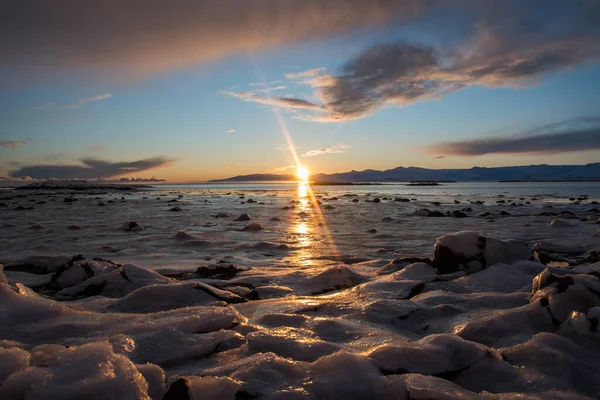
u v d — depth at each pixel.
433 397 2.32
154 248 10.43
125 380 2.24
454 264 6.53
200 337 3.38
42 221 18.06
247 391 2.39
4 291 4.21
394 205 30.59
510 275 5.83
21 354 2.59
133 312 4.75
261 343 3.24
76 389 2.11
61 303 4.83
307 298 5.29
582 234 12.72
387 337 3.57
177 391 2.30
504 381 2.78
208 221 18.28
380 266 7.87
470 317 4.30
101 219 19.20
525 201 35.66
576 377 2.84
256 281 6.51
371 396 2.50
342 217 20.31
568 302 3.84
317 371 2.67
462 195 49.81
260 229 14.95
